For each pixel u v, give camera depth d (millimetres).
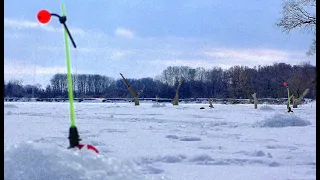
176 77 78562
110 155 5695
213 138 8461
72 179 2656
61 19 2893
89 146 3086
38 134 8688
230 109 28312
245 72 66938
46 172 2658
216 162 5199
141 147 6773
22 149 2795
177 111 23844
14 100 54062
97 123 12688
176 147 6828
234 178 4113
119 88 77500
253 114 20469
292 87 49344
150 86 79375
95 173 2742
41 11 2848
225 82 70062
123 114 19422
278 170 4660
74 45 2957
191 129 10727
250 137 8727
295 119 12164
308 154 5922
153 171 4492
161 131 9992
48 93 58094
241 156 5750
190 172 4461
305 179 4121
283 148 6793
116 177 2779
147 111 23375
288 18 27438
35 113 18719
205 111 24094
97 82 74188
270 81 65875
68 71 2998
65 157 2809
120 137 8352
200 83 76812
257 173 4438
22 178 2600
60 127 10750
